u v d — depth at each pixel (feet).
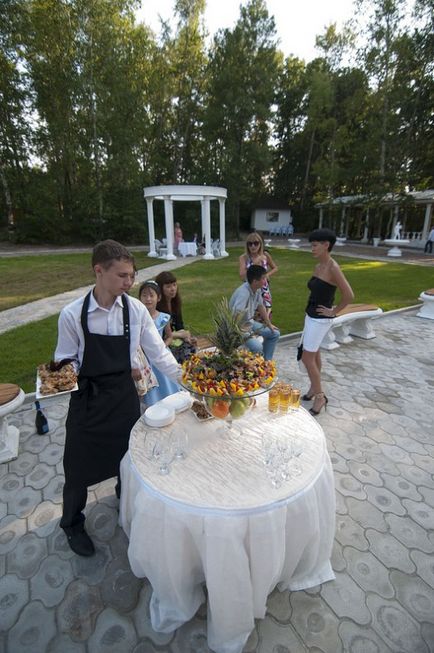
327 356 17.67
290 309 24.94
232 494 4.80
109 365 6.09
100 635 5.52
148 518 4.90
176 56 74.74
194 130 86.63
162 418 6.40
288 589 6.12
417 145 65.87
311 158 110.63
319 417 12.05
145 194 51.60
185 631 5.51
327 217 105.81
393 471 9.35
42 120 65.26
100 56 61.98
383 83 64.75
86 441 6.22
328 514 5.74
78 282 33.19
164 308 11.12
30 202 66.59
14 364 15.33
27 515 7.79
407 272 41.06
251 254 15.03
